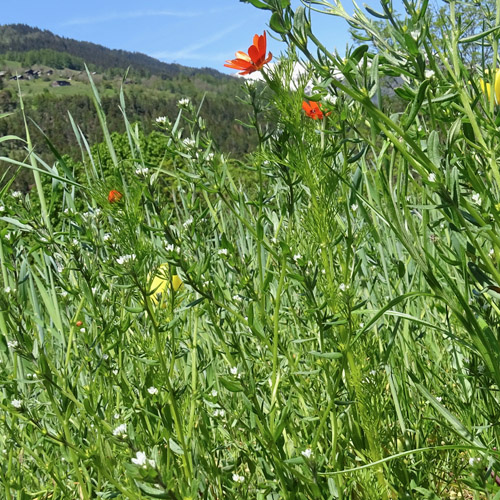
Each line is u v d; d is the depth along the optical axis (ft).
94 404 5.31
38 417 5.24
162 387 4.92
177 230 5.11
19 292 5.88
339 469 4.88
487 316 4.06
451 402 5.86
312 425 5.47
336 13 3.82
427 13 3.92
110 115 374.22
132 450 4.39
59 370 5.26
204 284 4.82
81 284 5.83
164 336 5.24
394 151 3.84
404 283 6.96
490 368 3.61
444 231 6.03
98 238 5.90
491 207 3.66
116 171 4.87
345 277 5.04
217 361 6.81
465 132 4.16
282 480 4.54
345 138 4.43
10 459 5.52
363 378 4.94
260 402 5.43
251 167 5.51
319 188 4.81
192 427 5.50
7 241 5.93
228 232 8.96
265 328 5.37
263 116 5.30
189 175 5.54
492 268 3.56
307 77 4.57
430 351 7.10
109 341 5.82
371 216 7.11
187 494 3.75
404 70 3.72
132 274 4.52
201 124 5.80
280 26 3.57
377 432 4.96
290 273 4.73
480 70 4.70
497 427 4.79
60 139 428.97
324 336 5.12
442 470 5.67
